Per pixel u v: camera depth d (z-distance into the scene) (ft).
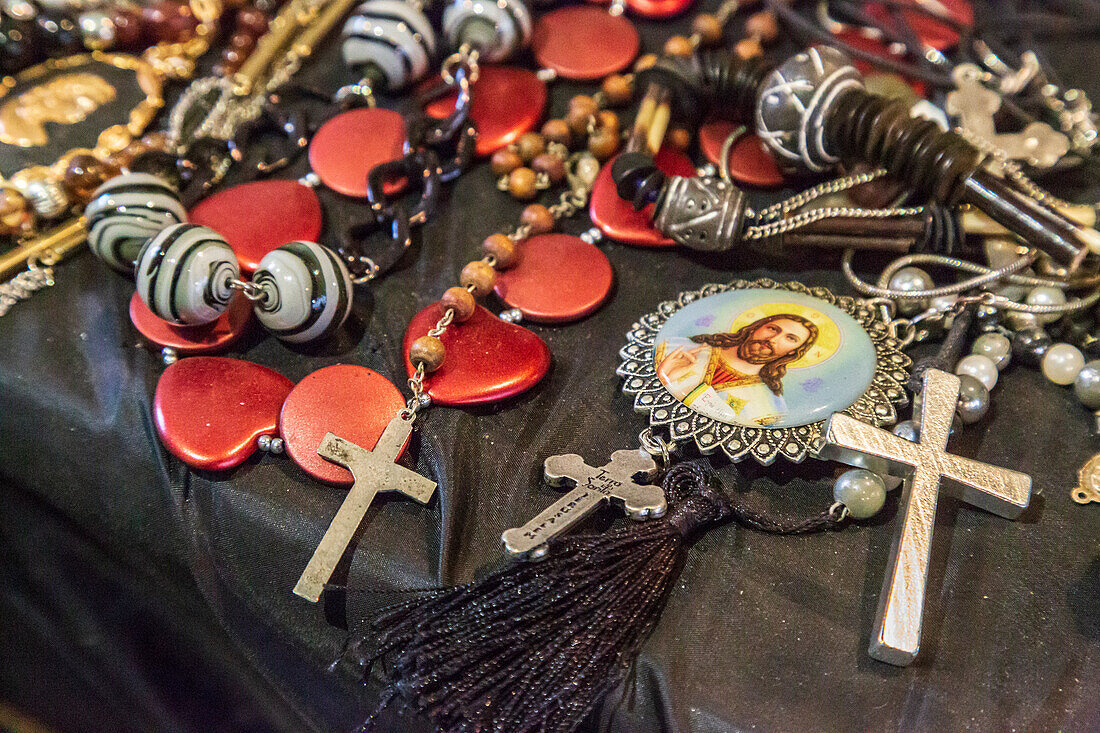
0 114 4.73
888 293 3.92
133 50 5.26
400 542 3.29
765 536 3.30
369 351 3.93
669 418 3.46
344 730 3.40
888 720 2.84
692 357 3.60
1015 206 3.80
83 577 4.11
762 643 3.02
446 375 3.67
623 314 4.09
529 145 4.61
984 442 3.60
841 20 5.50
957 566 3.22
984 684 2.91
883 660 2.94
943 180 3.91
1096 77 5.09
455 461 3.47
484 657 2.97
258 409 3.59
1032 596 3.13
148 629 4.08
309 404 3.56
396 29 4.75
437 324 3.79
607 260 4.19
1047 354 3.74
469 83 4.81
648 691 2.95
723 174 4.51
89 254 4.33
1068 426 3.65
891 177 4.27
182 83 5.18
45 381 3.83
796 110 4.07
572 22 5.28
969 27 5.17
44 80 4.96
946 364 3.68
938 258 4.08
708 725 2.86
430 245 4.38
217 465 3.48
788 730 2.81
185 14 5.16
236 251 4.20
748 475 3.46
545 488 3.45
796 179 4.56
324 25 5.39
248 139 4.78
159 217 3.96
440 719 2.90
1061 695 2.87
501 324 3.86
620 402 3.72
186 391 3.60
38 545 4.14
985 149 4.29
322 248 3.84
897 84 4.50
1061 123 4.78
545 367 3.75
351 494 3.32
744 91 4.53
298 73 5.24
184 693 4.18
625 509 3.26
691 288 4.20
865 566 3.23
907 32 5.09
